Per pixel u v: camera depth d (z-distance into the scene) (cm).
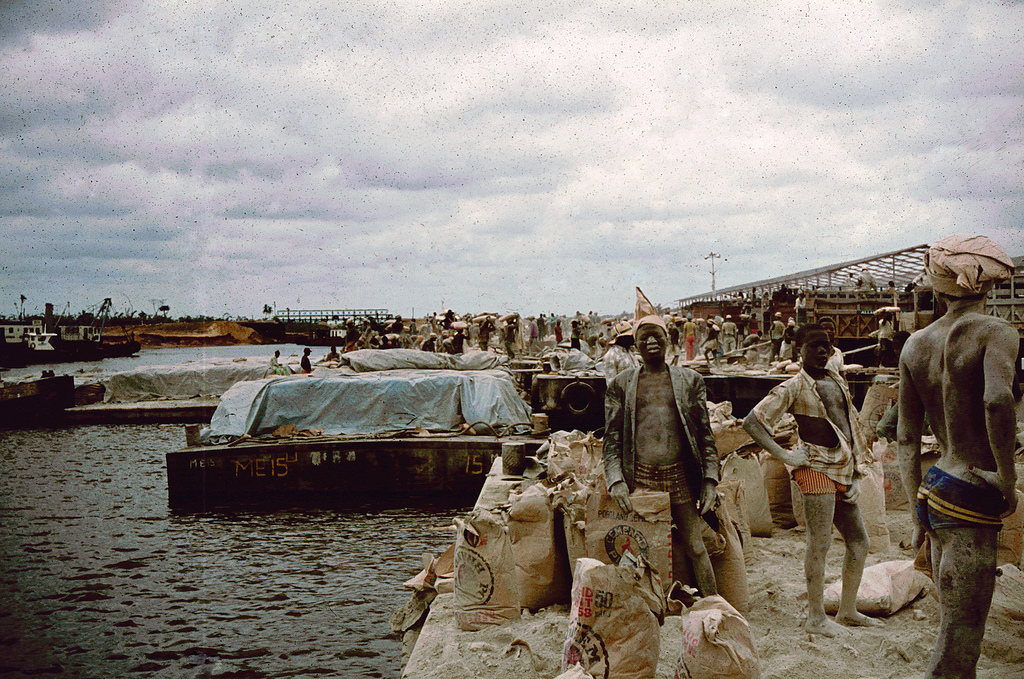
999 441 323
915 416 375
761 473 720
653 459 489
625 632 380
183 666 738
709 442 486
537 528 541
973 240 344
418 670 444
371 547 1184
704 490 478
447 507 1473
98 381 3575
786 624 501
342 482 1562
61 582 1009
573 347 3038
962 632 340
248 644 797
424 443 1575
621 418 499
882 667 428
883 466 771
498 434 1662
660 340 496
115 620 870
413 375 1806
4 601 932
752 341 2883
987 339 335
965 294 346
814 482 475
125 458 1995
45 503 1488
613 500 493
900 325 2530
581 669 345
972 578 337
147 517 1395
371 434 1692
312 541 1223
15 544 1195
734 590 514
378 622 855
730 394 1884
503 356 2311
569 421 1803
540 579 534
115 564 1096
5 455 2038
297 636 818
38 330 6250
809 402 481
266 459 1546
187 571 1053
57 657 764
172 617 874
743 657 333
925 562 546
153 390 3059
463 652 462
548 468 812
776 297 3353
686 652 343
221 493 1525
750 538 638
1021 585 503
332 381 1739
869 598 507
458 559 512
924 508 358
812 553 480
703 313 4341
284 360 3203
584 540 523
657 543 479
